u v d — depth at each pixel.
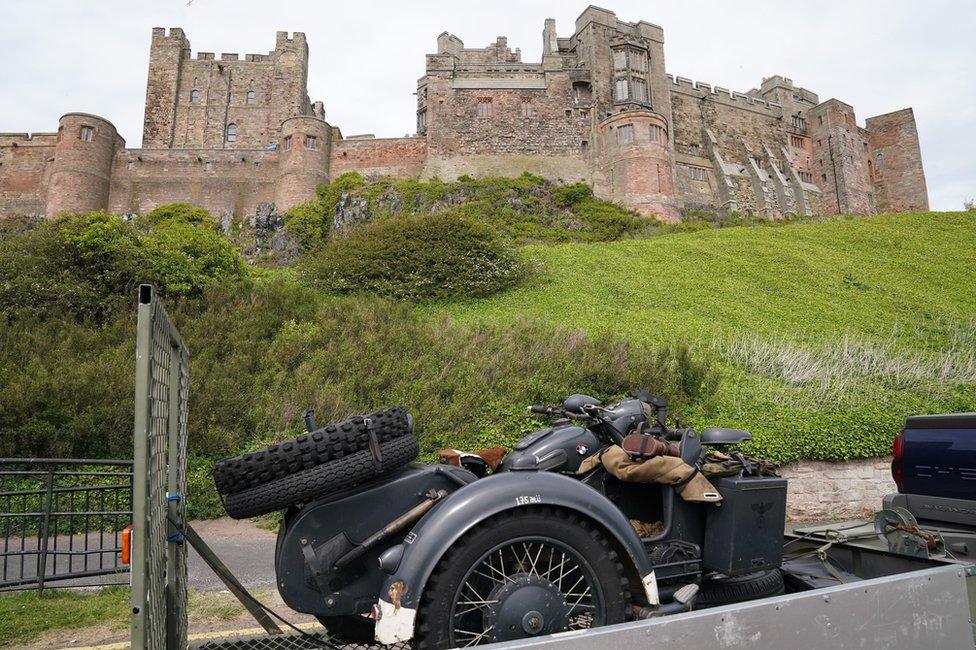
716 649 2.04
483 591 2.52
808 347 14.80
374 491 2.66
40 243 14.66
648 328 16.58
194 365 10.96
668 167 55.69
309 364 11.67
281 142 54.84
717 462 3.20
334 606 2.54
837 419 9.73
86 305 13.57
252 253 49.03
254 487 2.54
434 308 19.02
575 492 2.54
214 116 68.75
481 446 9.58
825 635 2.19
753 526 2.99
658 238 30.75
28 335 11.53
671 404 10.77
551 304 19.22
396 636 2.23
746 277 23.19
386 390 10.98
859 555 3.40
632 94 59.88
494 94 58.03
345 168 56.12
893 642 2.32
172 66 69.06
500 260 21.42
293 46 70.81
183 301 14.55
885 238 30.58
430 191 49.34
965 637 2.49
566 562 2.55
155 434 2.15
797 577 3.27
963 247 29.41
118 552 6.02
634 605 2.63
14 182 54.47
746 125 69.44
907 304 20.72
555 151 57.03
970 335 16.77
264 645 3.05
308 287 19.73
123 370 10.29
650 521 3.21
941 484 3.58
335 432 2.66
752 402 11.02
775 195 66.44
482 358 12.10
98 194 53.38
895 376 12.95
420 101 65.12
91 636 4.34
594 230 45.69
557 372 11.51
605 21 61.91
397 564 2.35
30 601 5.19
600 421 3.28
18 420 8.82
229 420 9.74
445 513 2.40
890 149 75.31
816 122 73.06
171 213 52.41
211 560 2.90
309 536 2.56
